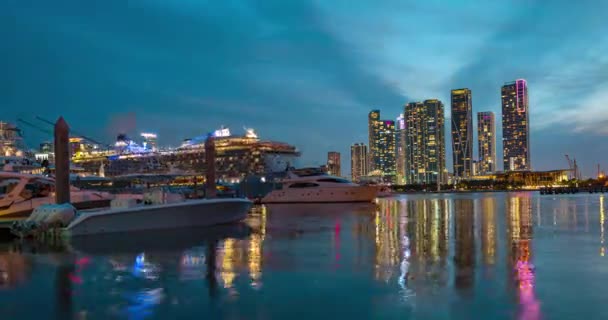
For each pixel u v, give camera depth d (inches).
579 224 1403.8
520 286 576.1
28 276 667.4
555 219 1611.7
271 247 929.5
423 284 590.2
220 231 1235.2
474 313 470.6
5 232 1248.8
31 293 569.3
